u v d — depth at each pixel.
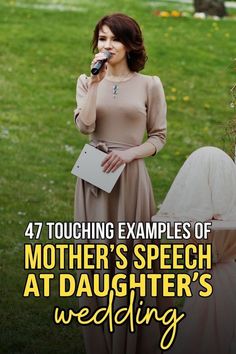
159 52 53.22
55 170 36.50
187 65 51.72
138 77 17.89
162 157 39.00
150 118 18.03
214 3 66.00
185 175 17.12
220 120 44.25
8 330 21.19
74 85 47.47
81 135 41.16
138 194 17.59
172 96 46.81
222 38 57.62
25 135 40.38
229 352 16.89
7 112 43.16
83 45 53.25
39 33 54.59
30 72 48.56
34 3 62.84
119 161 17.31
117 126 17.64
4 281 24.84
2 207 31.95
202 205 16.77
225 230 16.77
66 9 61.47
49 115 43.25
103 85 17.77
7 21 56.59
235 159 19.52
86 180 17.45
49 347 20.16
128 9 63.91
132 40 17.58
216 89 48.50
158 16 62.34
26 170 36.22
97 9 62.72
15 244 28.19
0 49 51.34
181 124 43.47
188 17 62.91
